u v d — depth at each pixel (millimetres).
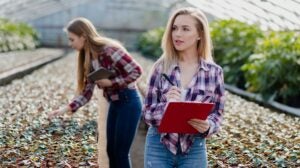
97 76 4410
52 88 13016
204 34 3338
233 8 16594
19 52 28688
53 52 32031
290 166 5777
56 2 31578
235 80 15523
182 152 3254
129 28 38875
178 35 3270
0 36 27734
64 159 5859
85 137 6992
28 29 34969
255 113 9820
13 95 11297
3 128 7430
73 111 4805
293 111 10664
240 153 6371
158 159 3281
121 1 37344
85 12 38781
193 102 3021
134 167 6145
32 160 5746
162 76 3338
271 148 6621
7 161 5676
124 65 4504
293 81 11578
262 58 12422
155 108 3291
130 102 4570
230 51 16688
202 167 3305
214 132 3230
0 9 28234
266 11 14164
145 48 33594
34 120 8102
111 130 4645
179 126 3125
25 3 28234
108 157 4730
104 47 4527
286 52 11812
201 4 19438
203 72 3314
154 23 38781
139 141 7617
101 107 4906
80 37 4598
